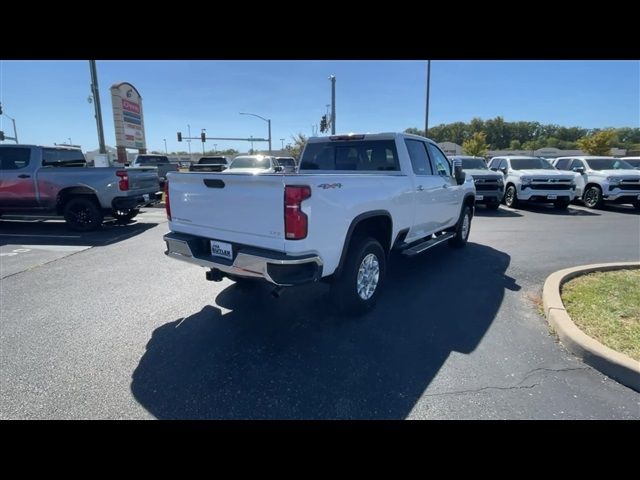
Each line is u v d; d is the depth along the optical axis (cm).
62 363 313
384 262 430
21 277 544
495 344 346
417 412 256
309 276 328
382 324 386
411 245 530
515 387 282
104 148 1830
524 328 378
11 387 280
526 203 1427
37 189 880
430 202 543
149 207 1398
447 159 632
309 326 382
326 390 278
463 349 337
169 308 429
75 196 894
